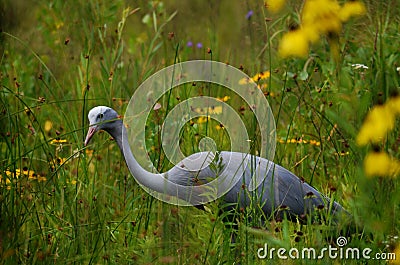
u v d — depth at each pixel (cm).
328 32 584
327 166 1095
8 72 1395
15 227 829
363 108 717
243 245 866
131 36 1538
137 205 1038
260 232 800
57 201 977
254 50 1356
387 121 593
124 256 877
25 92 1380
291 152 1122
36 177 997
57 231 902
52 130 1271
